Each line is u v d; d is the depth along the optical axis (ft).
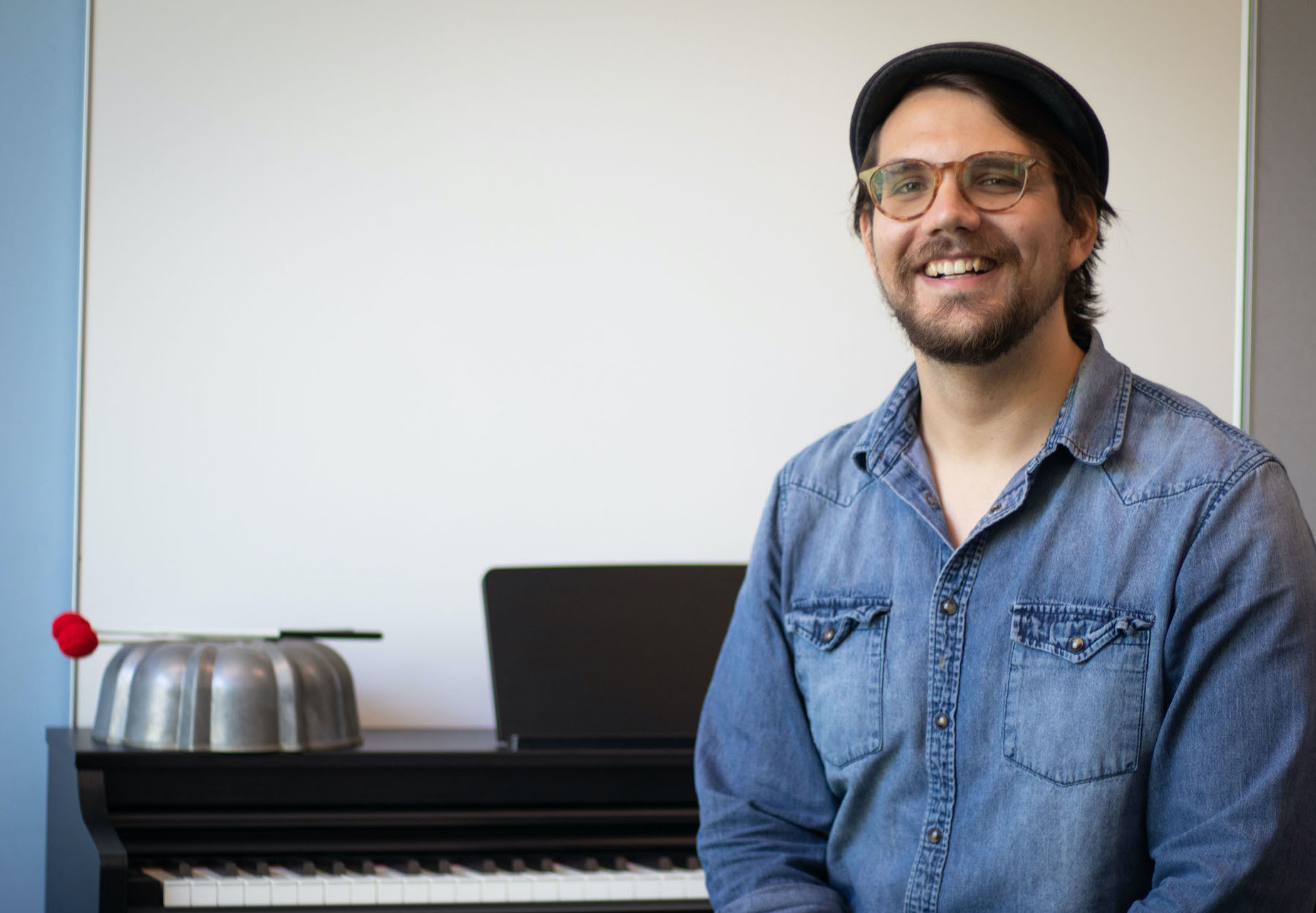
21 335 8.34
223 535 8.24
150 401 8.19
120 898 5.93
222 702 6.72
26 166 8.36
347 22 8.40
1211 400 8.96
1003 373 4.08
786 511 4.59
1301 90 7.98
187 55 8.25
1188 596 3.74
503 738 7.21
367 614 8.38
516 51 8.55
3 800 8.21
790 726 4.44
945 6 8.87
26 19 8.36
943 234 3.97
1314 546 3.85
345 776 6.84
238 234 8.29
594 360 8.63
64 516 8.38
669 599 7.58
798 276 8.80
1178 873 3.67
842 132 8.83
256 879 6.33
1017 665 3.91
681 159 8.70
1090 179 4.21
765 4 8.75
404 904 6.41
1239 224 8.07
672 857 6.97
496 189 8.54
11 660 8.27
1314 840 3.66
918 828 4.02
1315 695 3.65
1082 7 8.93
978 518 4.17
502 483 8.54
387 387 8.43
